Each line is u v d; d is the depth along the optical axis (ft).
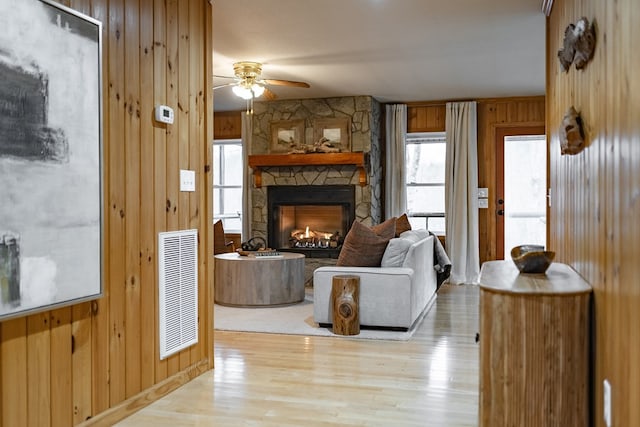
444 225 25.91
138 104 9.78
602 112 6.74
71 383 8.29
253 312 18.31
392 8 13.42
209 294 12.27
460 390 10.68
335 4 13.16
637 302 5.06
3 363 7.13
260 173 25.50
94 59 8.44
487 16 14.02
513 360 7.00
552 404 6.91
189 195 11.54
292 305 19.53
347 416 9.39
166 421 9.23
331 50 17.08
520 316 6.96
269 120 25.35
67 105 7.91
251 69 18.16
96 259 8.52
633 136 5.25
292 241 25.44
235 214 28.66
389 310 15.40
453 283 24.59
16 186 7.09
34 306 7.38
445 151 25.31
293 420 9.24
